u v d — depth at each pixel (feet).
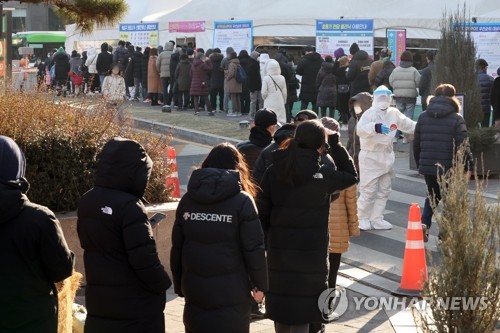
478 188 22.12
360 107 43.52
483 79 76.23
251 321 28.66
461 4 103.76
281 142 26.12
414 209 32.53
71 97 41.09
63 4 34.42
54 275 17.49
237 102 92.02
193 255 20.62
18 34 189.67
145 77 106.22
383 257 38.50
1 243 16.94
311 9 109.70
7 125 31.76
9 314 17.06
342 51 88.58
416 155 39.78
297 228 22.91
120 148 19.66
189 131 77.05
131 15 130.93
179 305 30.58
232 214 20.56
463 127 38.34
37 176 31.37
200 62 91.40
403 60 75.36
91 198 19.70
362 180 43.24
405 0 106.63
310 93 84.99
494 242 21.86
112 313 19.62
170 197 35.32
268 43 112.78
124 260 19.60
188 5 121.29
